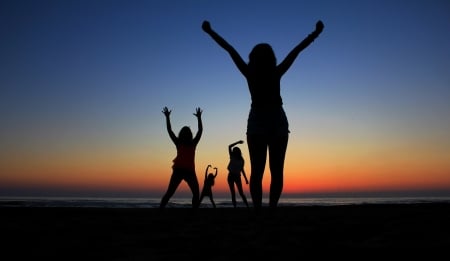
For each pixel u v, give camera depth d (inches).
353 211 273.3
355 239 101.5
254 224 152.3
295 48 164.4
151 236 119.3
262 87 163.2
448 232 108.8
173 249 95.0
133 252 91.8
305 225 141.1
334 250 85.2
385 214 203.3
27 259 84.7
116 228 146.0
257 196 167.3
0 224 161.0
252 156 165.3
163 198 267.7
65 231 135.0
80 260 83.0
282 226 140.5
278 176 166.9
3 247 99.7
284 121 163.2
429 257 74.4
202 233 125.7
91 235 123.4
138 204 1063.0
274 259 78.9
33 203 1026.1
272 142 164.4
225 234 121.4
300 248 89.8
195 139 271.3
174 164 264.7
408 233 108.2
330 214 223.8
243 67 166.9
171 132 270.1
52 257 86.7
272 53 166.9
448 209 279.7
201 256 85.2
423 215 185.3
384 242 93.1
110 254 89.5
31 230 138.3
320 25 162.1
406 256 75.9
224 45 168.7
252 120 163.0
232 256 83.9
